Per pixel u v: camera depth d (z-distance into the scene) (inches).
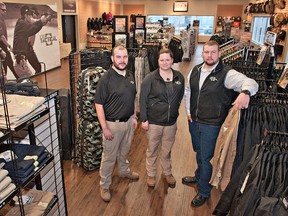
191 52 471.8
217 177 92.4
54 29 348.8
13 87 65.8
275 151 62.4
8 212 60.8
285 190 54.6
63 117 124.6
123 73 94.9
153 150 108.5
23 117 53.6
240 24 643.5
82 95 114.0
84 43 499.8
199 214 98.9
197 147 103.0
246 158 68.2
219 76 87.6
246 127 84.0
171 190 112.1
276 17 236.8
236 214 61.2
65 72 337.1
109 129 96.9
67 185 113.9
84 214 97.7
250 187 58.9
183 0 719.7
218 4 700.0
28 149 63.2
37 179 74.2
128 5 748.6
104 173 103.0
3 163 53.4
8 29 264.8
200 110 93.4
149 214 98.4
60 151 84.0
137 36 216.8
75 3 451.5
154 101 99.4
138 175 119.3
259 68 131.9
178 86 99.0
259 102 88.0
